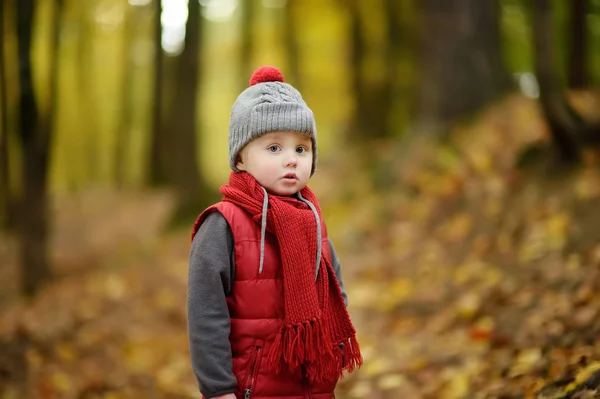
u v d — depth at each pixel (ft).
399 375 13.41
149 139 57.47
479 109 27.25
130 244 36.14
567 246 16.39
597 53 36.86
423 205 23.56
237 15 65.67
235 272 6.69
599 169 19.20
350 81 50.44
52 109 24.56
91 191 62.75
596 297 12.98
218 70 71.97
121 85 64.59
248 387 6.54
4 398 13.80
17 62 22.00
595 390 8.41
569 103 20.01
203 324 6.45
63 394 14.48
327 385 6.87
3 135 23.56
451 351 13.78
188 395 14.52
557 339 11.72
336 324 6.97
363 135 46.73
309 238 6.73
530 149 21.95
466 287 17.24
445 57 27.68
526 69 38.29
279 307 6.66
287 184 6.94
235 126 7.04
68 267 31.55
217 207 6.81
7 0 21.70
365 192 28.40
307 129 6.96
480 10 27.78
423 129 27.96
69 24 50.26
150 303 22.89
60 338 18.28
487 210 20.70
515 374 10.71
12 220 37.96
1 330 18.30
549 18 19.04
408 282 19.06
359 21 47.91
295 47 54.13
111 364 16.92
